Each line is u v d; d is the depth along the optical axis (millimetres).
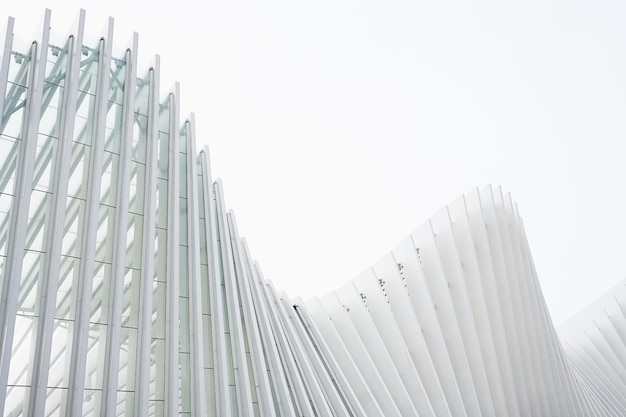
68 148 18016
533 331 32125
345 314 30281
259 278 25047
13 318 15633
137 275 18672
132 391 17359
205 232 21703
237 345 20625
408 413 27141
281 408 20984
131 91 20172
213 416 19047
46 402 15727
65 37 19703
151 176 19859
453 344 29172
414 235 32062
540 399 31562
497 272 31297
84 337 16703
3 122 17484
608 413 43438
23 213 16578
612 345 47906
